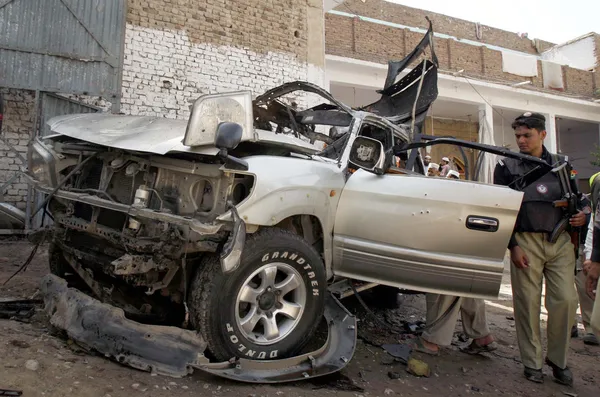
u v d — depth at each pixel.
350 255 3.10
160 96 7.55
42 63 6.35
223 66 8.17
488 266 3.09
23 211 6.51
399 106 5.10
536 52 19.88
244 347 2.54
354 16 11.89
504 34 19.11
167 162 2.76
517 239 3.28
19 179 6.50
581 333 4.79
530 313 3.25
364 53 11.80
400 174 3.61
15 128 6.50
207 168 2.61
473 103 13.39
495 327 4.67
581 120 15.70
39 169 3.35
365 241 3.09
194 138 2.48
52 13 6.41
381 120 3.81
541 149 3.42
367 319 4.30
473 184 3.13
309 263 2.79
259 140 2.81
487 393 2.95
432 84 4.75
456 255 3.07
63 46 6.49
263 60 8.62
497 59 14.13
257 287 2.70
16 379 2.00
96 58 6.68
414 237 3.05
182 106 7.74
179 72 7.73
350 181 3.21
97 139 2.89
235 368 2.46
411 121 4.63
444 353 3.68
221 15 8.17
